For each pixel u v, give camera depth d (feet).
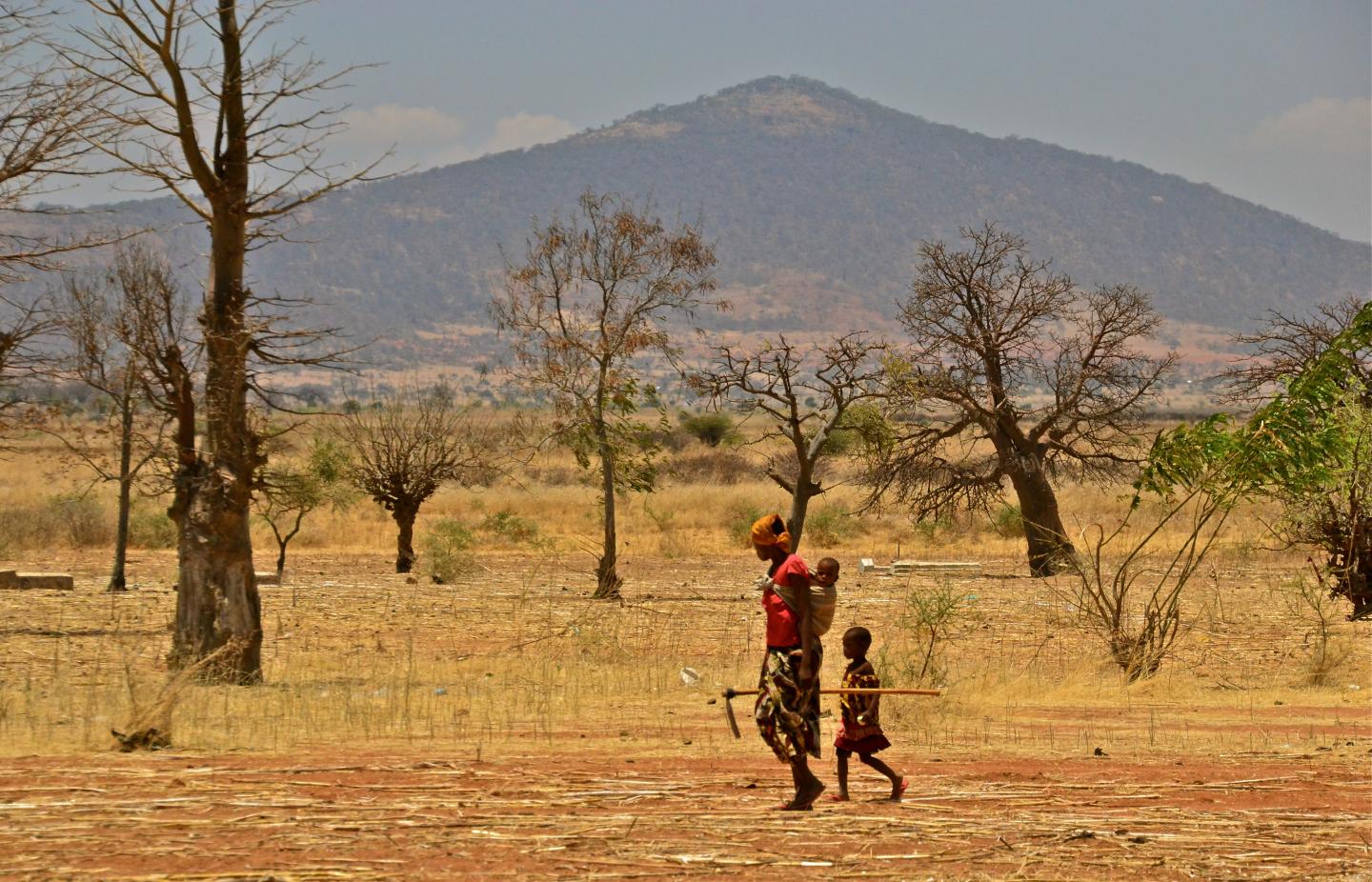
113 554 320.70
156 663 149.07
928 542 373.40
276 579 254.88
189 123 138.62
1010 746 103.04
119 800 72.18
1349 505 200.13
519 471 563.48
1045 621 204.74
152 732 93.09
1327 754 98.89
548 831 67.15
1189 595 236.22
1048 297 301.02
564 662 159.22
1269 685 149.48
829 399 246.47
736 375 238.89
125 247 165.68
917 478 302.66
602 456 243.40
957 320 302.25
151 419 207.51
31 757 86.58
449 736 101.65
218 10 140.36
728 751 96.89
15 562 296.10
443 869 59.47
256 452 143.84
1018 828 70.38
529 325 245.45
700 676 145.89
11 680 129.29
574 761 89.86
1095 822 72.18
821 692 78.07
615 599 234.79
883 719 116.06
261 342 144.25
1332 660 156.66
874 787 83.41
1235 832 70.59
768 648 76.69
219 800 72.59
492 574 287.07
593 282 245.45
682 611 217.15
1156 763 94.22
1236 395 306.76
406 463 290.35
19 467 526.16
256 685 136.05
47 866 58.59
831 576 76.28
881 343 240.53
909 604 179.52
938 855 64.28
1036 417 318.45
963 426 301.84
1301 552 303.27
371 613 207.62
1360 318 152.97
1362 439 185.47
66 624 184.24
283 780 79.05
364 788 77.00
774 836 67.56
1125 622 197.47
